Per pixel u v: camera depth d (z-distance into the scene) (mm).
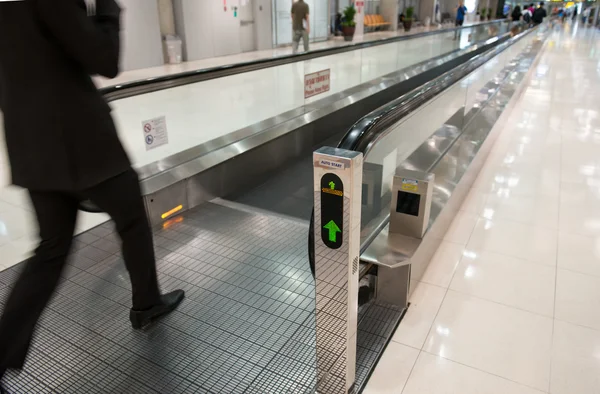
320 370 1595
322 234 1362
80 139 1399
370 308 2125
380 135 1707
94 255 2531
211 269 2424
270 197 3789
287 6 13930
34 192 1443
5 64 1323
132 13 9008
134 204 1661
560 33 23094
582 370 1755
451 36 12047
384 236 2193
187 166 3221
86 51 1276
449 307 2137
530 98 6957
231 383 1661
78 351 1821
